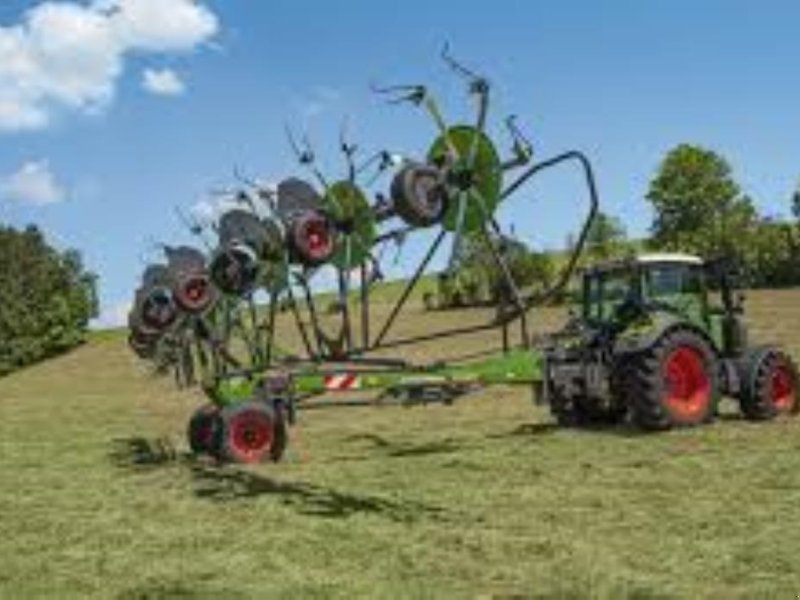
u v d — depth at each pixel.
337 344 15.10
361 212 14.30
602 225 55.34
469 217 13.95
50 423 26.34
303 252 14.23
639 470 13.59
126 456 18.67
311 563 9.89
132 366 51.47
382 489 13.46
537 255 42.59
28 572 10.12
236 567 9.89
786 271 62.53
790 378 17.92
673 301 17.75
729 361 17.78
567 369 17.36
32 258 66.69
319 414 23.83
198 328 18.16
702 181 77.06
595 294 18.33
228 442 15.84
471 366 16.36
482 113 13.74
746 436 15.91
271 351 17.58
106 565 10.27
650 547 9.79
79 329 68.69
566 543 10.07
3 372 63.19
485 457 15.46
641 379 16.81
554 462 14.62
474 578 9.09
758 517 10.71
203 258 18.27
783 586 8.45
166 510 13.01
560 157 14.01
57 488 15.27
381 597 8.62
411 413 23.08
